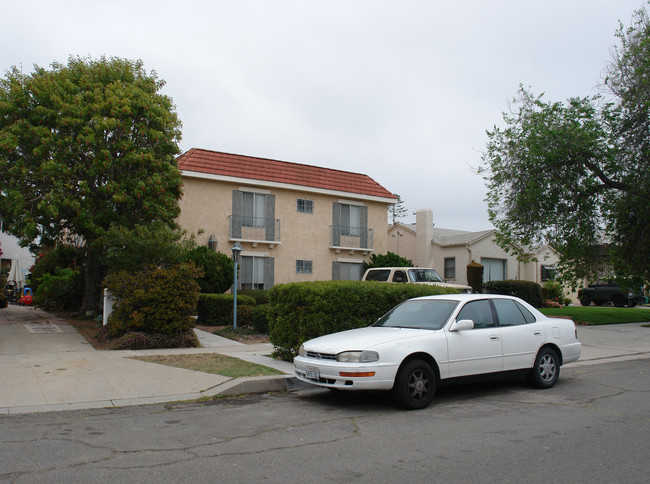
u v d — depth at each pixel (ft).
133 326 39.14
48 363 30.99
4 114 49.24
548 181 54.80
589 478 14.30
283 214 75.00
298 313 32.30
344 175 83.20
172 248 44.27
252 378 27.12
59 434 18.61
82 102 49.78
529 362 26.58
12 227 52.75
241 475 14.47
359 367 21.68
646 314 75.36
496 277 99.86
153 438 18.15
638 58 54.85
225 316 53.78
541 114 55.21
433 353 23.18
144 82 55.52
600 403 23.85
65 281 64.69
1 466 15.15
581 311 75.56
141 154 50.24
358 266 81.51
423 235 101.96
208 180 69.72
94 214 50.90
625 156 55.36
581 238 57.41
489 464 15.44
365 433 18.85
